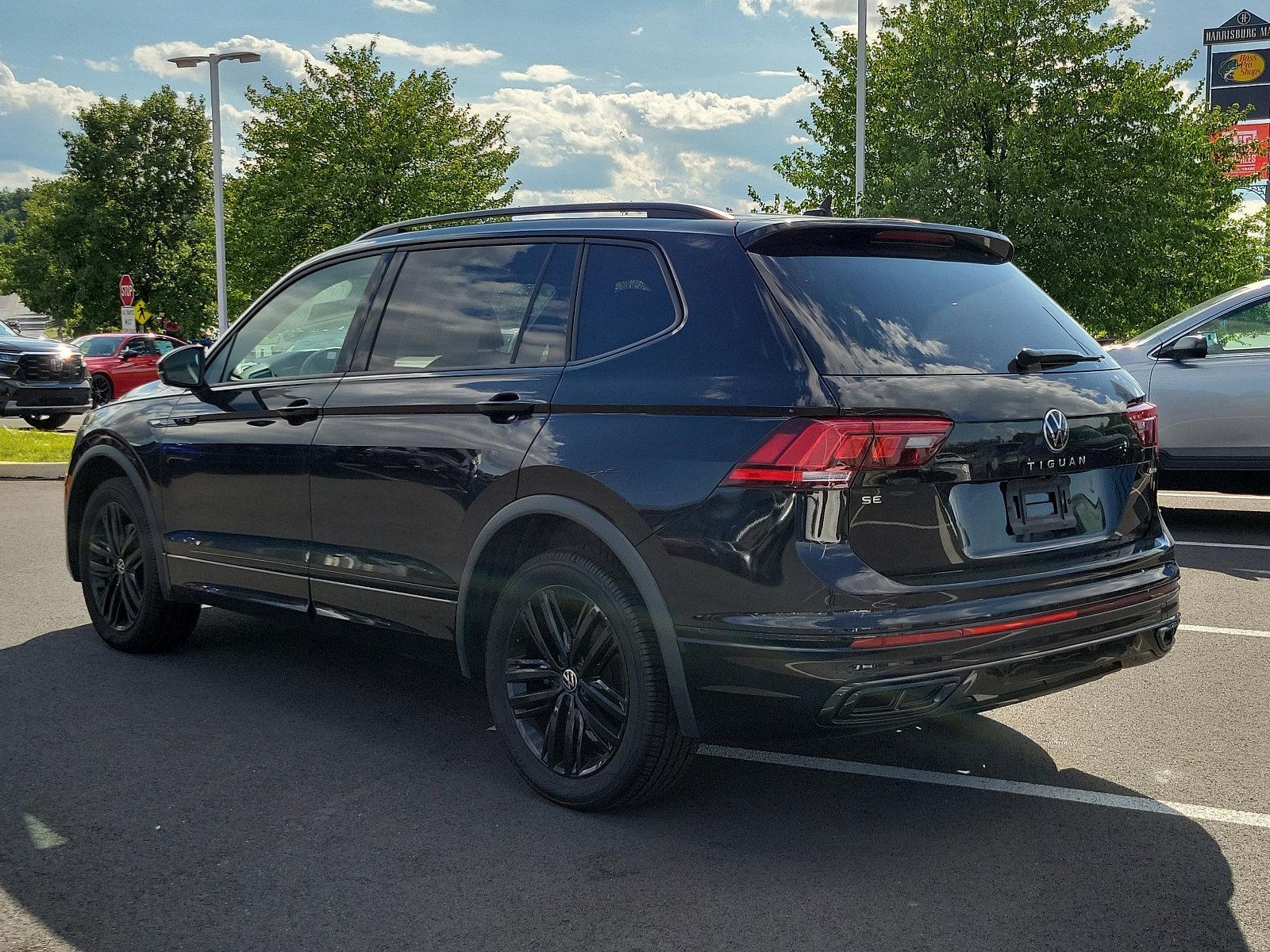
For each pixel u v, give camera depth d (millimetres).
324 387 4480
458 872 3246
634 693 3469
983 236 3904
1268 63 51656
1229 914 2996
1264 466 8492
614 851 3385
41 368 18656
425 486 4008
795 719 3197
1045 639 3373
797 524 3156
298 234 34375
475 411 3898
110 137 54750
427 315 4277
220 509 4875
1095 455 3664
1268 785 3896
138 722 4523
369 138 33969
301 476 4477
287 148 34844
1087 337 4004
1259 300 8719
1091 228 22344
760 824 3584
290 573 4574
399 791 3844
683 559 3303
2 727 4453
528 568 3750
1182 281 22906
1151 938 2877
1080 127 22469
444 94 35656
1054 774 4012
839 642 3098
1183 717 4609
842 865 3295
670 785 3582
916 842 3455
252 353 4938
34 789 3850
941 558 3293
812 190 25828
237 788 3863
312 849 3398
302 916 3000
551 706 3771
